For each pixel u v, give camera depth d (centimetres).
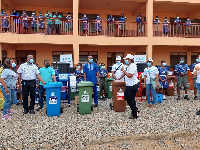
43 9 1335
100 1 1218
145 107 643
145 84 687
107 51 1388
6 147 340
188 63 1482
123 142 377
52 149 341
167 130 418
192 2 1210
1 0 1139
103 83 812
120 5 1301
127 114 554
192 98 812
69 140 368
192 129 425
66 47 1336
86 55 1379
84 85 556
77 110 590
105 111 594
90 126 445
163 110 598
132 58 486
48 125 454
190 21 1395
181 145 365
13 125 456
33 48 1297
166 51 1459
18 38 1021
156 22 1163
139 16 1244
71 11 1372
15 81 521
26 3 1258
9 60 501
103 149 349
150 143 374
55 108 543
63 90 653
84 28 1128
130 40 1127
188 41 1181
